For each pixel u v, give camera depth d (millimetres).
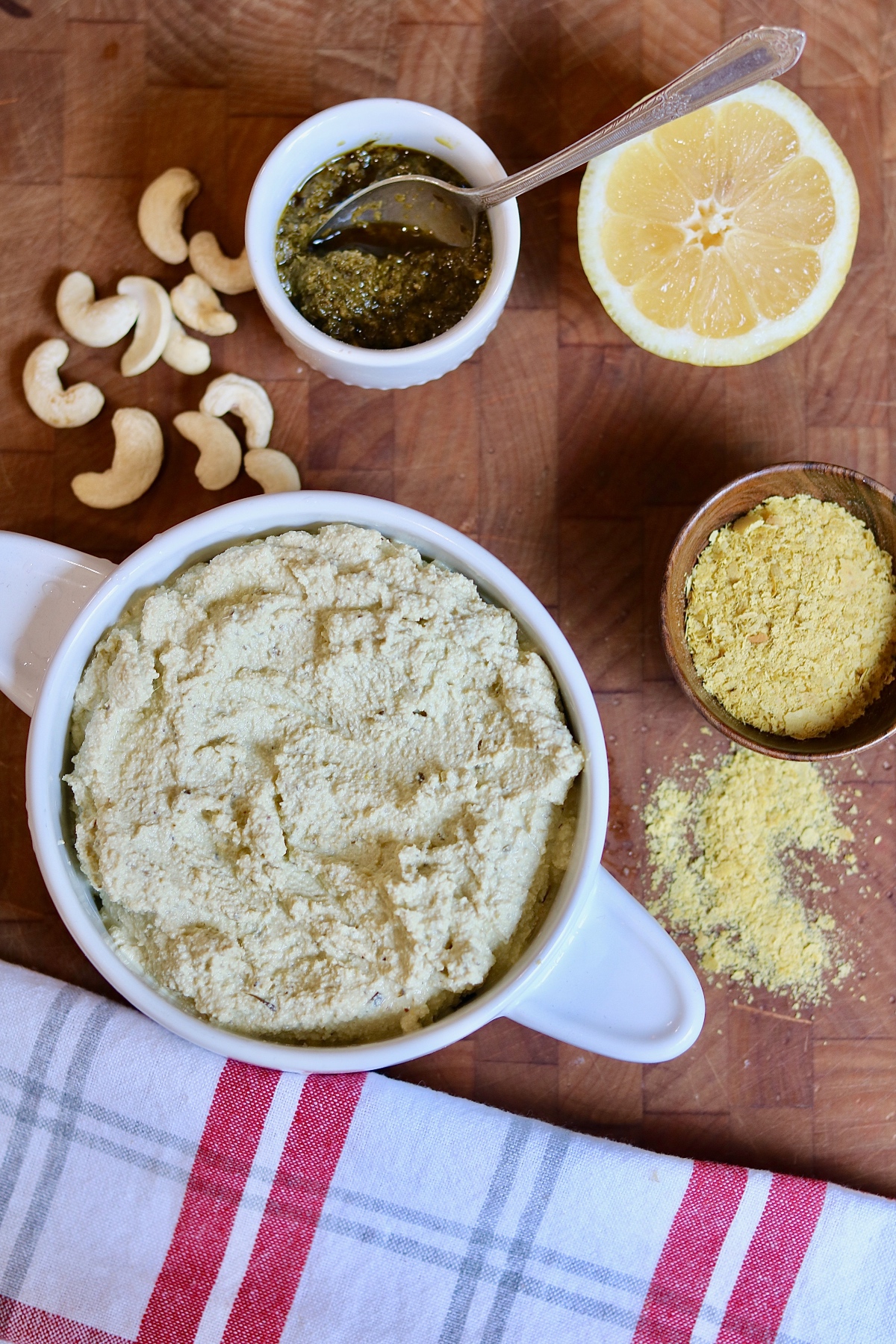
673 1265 515
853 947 529
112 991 522
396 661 472
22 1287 508
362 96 529
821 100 533
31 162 529
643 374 531
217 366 528
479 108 529
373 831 468
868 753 530
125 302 520
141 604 480
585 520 530
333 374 515
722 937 527
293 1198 511
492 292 491
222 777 471
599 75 529
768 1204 515
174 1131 509
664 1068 526
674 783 528
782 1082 527
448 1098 515
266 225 491
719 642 512
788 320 518
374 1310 511
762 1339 516
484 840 464
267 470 521
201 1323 509
